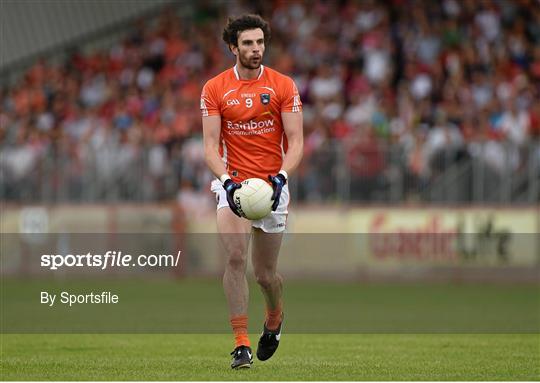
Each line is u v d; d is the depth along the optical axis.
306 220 78.50
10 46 97.00
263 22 29.02
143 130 88.12
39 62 97.94
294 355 33.88
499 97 85.56
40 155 81.81
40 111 95.06
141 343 38.75
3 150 83.31
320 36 94.69
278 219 29.23
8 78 97.00
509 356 33.38
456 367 30.03
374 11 94.69
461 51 89.44
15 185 82.25
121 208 80.38
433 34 91.56
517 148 75.88
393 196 77.31
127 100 92.88
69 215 80.94
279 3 98.50
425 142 77.50
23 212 81.75
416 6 93.75
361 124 85.19
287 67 92.50
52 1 99.25
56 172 81.38
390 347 36.88
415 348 36.41
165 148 80.62
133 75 96.19
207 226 79.75
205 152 29.16
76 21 99.38
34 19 98.25
